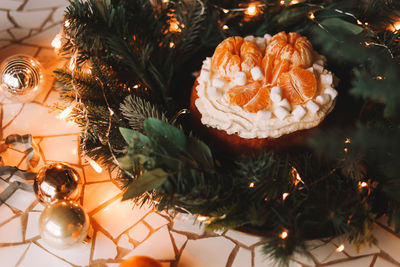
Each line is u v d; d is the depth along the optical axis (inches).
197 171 23.2
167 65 27.9
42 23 34.3
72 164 28.8
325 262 25.4
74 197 26.1
